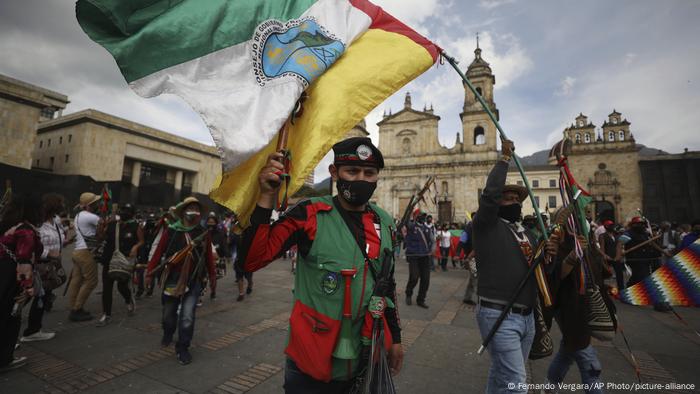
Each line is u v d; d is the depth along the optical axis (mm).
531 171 41375
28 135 25656
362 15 2121
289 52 1742
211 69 1551
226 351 3891
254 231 1425
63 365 3459
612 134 39250
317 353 1458
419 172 37656
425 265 6316
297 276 1666
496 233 2385
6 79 24547
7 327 3275
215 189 1507
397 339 1733
